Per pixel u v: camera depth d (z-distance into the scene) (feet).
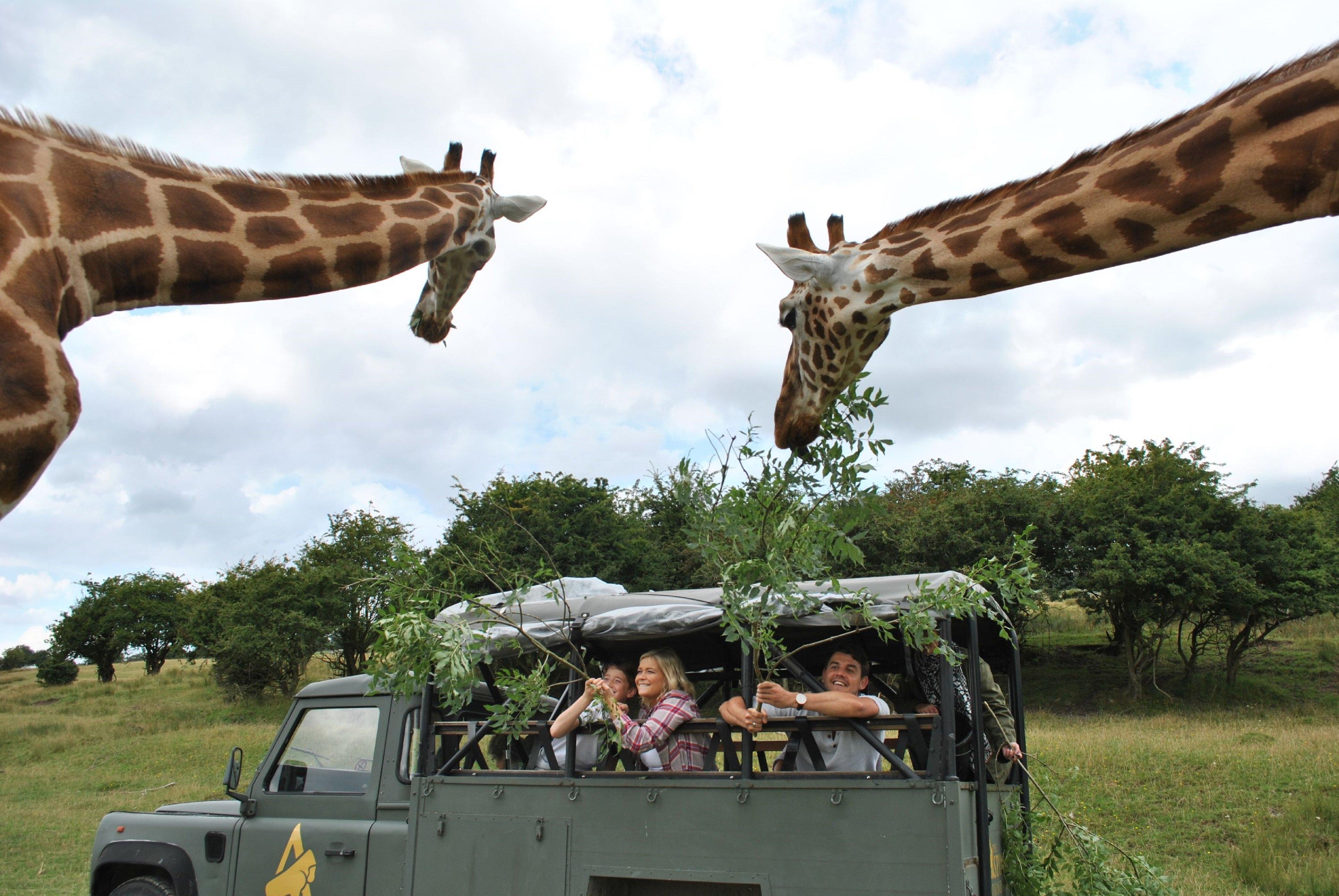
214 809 16.97
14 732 67.46
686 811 12.10
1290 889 21.33
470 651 13.79
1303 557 64.64
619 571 87.51
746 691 12.31
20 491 8.77
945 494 88.17
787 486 12.64
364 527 89.45
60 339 9.76
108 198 10.02
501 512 84.07
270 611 82.17
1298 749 34.63
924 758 11.64
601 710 13.56
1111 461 75.15
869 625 12.40
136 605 139.33
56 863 27.91
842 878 11.05
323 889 14.61
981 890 11.35
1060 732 46.21
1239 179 10.11
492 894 13.15
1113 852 23.06
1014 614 39.78
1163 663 73.26
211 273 10.75
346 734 15.69
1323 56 9.93
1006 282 11.98
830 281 13.35
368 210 12.12
